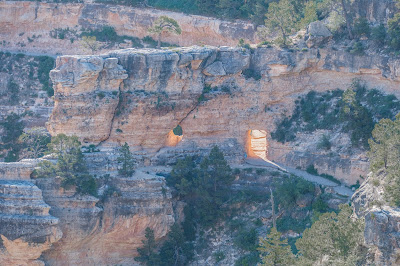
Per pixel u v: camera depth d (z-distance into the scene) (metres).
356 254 113.88
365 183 134.25
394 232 108.19
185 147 168.12
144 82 161.25
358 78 164.12
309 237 118.50
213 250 150.62
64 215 146.25
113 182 151.50
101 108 157.38
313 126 163.62
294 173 160.00
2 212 142.50
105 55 159.75
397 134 125.75
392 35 159.12
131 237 150.62
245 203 156.62
